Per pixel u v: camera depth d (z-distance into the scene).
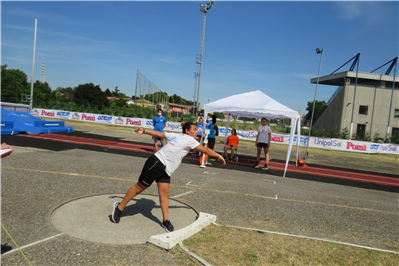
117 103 63.06
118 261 2.69
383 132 32.88
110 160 8.42
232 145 10.78
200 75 27.42
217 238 3.41
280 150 17.81
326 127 36.97
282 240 3.53
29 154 8.18
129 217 3.84
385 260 3.19
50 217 3.66
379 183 8.95
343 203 5.79
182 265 2.72
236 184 6.67
